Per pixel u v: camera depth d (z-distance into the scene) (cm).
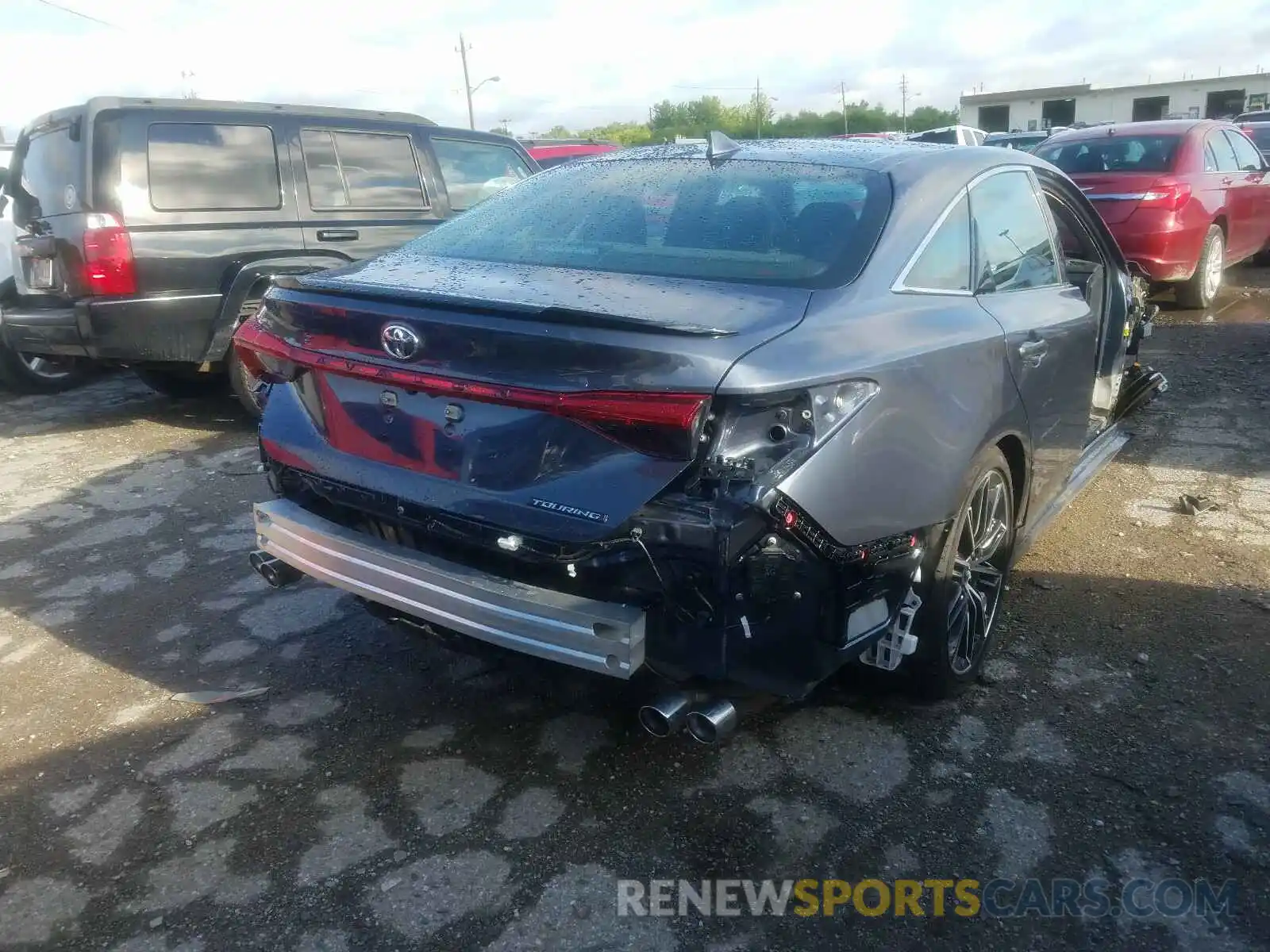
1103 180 892
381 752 312
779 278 285
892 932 240
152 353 614
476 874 260
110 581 442
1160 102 4997
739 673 248
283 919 246
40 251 627
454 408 265
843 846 268
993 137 2214
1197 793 284
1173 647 361
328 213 675
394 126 721
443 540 276
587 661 247
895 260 297
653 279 288
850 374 252
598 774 298
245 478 577
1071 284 409
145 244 598
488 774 300
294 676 358
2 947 240
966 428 294
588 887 255
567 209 341
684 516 233
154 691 351
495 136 796
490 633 260
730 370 233
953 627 322
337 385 294
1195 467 546
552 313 244
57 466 608
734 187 326
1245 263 1241
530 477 252
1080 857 262
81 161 590
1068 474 414
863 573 262
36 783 301
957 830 272
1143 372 558
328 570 294
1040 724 318
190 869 264
